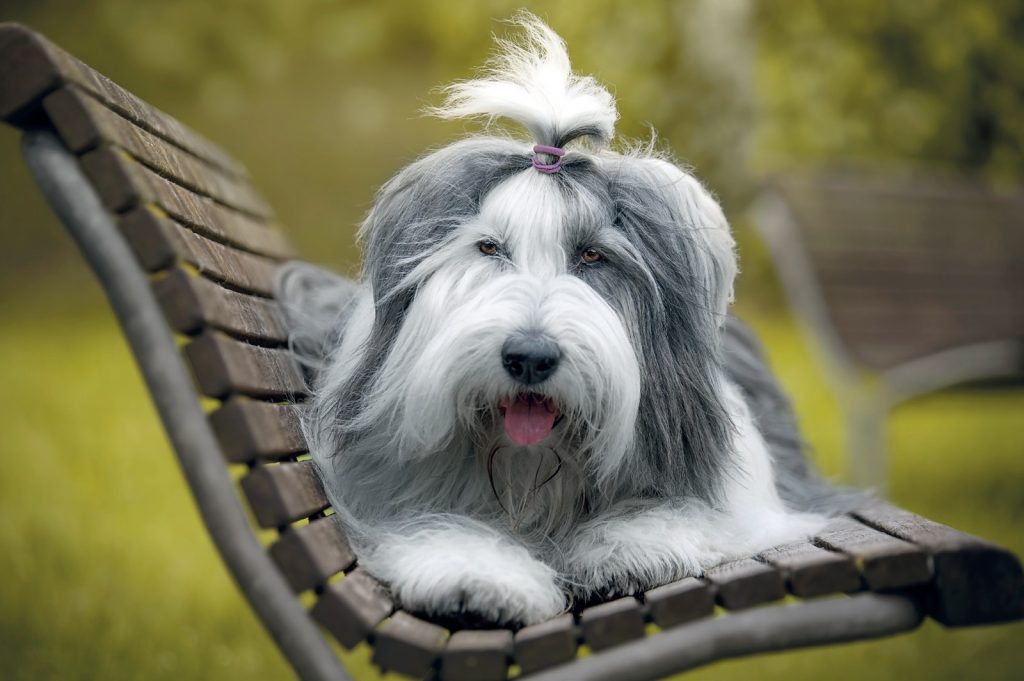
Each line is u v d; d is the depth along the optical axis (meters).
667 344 3.54
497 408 3.39
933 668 5.39
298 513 2.74
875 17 13.37
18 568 6.09
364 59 19.36
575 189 3.46
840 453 8.83
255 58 18.25
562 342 3.14
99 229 2.61
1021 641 5.71
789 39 13.75
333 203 17.84
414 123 19.62
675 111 12.68
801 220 7.30
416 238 3.54
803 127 13.32
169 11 18.12
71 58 2.86
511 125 4.46
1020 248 7.89
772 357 11.82
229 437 2.64
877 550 2.85
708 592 2.75
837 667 5.43
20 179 18.34
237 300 3.18
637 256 3.47
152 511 7.43
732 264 3.84
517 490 3.64
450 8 10.95
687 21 12.49
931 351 7.07
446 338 3.20
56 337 13.44
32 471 8.09
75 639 5.27
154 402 2.63
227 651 5.28
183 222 3.02
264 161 18.73
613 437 3.27
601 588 3.25
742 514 3.61
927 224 7.69
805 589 2.78
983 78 11.56
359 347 3.64
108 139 2.65
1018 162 10.72
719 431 3.64
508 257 3.44
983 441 9.92
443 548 3.13
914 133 12.79
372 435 3.53
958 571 2.82
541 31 4.04
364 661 5.42
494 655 2.63
